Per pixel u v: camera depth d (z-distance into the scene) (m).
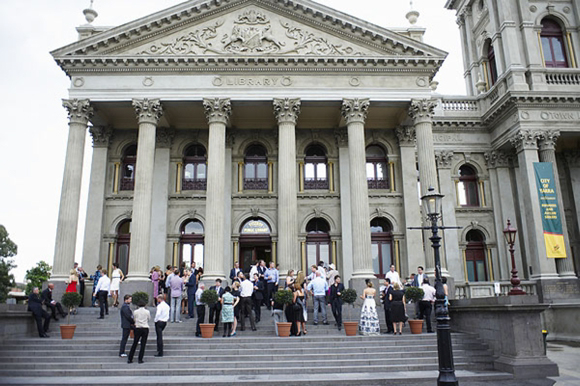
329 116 27.45
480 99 33.00
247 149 28.75
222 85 24.41
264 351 14.75
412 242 26.91
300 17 25.31
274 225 27.08
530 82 30.20
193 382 12.16
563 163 32.44
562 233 27.28
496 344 14.63
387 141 28.84
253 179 28.16
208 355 14.53
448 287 22.53
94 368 13.81
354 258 22.64
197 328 16.48
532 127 28.61
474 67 37.03
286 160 23.53
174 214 27.06
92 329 17.28
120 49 24.55
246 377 12.88
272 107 25.56
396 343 15.53
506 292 27.00
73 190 22.88
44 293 17.78
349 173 26.16
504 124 30.44
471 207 31.20
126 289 21.56
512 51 30.73
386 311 17.25
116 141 28.06
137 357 14.45
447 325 10.16
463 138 32.22
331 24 25.08
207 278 21.61
